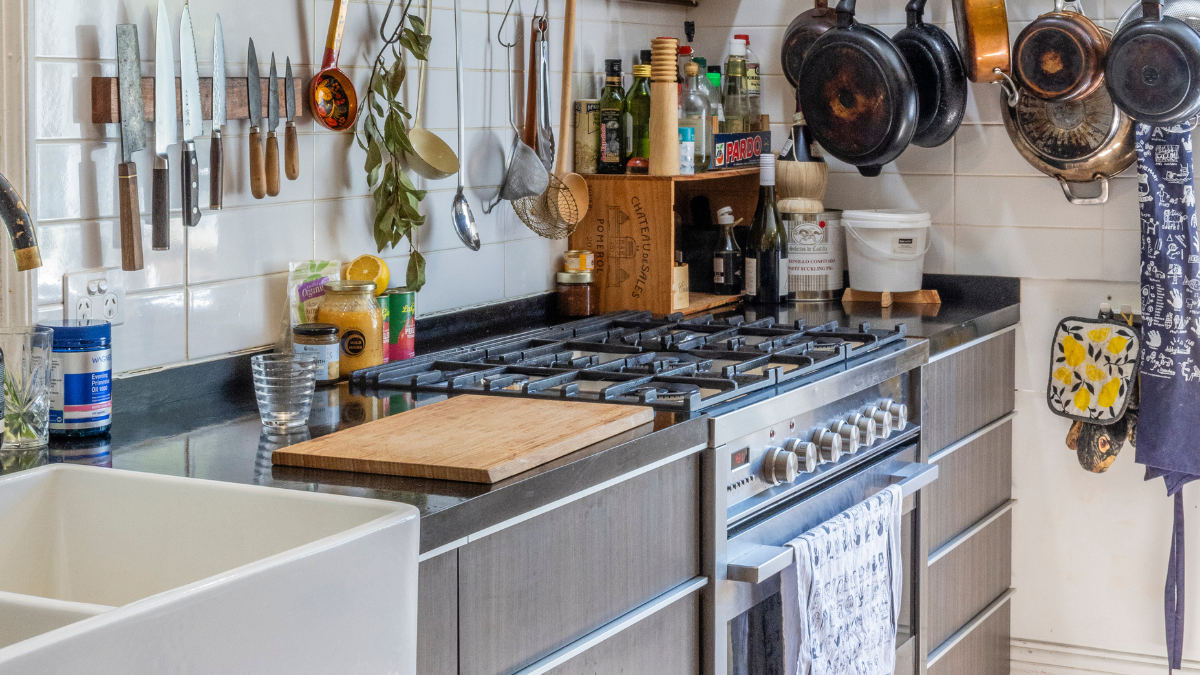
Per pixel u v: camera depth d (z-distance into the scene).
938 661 2.61
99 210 1.70
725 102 2.98
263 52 1.95
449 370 2.06
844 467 2.15
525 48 2.57
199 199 1.86
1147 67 2.48
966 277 3.03
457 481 1.38
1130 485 2.92
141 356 1.79
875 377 2.21
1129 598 2.96
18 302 1.60
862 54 2.66
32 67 1.59
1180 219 2.59
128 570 1.34
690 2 3.13
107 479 1.35
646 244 2.66
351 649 1.10
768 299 2.93
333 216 2.13
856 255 2.94
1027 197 2.95
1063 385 2.85
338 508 1.24
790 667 1.94
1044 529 3.03
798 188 2.97
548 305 2.71
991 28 2.70
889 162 2.83
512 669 1.42
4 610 0.98
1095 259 2.89
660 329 2.42
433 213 2.34
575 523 1.51
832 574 1.96
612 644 1.60
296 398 1.68
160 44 1.71
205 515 1.31
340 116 2.07
